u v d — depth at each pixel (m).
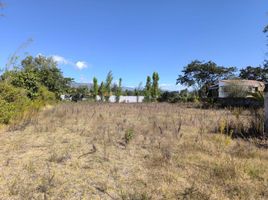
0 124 9.34
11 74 12.27
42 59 32.28
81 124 10.55
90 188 4.00
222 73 48.09
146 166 5.08
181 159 5.53
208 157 5.68
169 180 4.36
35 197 3.62
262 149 6.45
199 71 48.78
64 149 6.22
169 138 7.75
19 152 5.89
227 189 4.02
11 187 3.89
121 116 14.12
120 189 3.99
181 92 43.16
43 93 19.03
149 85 45.06
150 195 3.77
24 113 11.19
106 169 4.87
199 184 4.19
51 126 9.53
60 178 4.32
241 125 8.93
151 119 12.59
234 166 4.88
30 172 4.56
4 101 9.73
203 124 10.62
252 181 4.34
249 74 50.34
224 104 25.19
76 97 42.16
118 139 7.55
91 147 6.51
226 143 6.80
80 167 4.93
